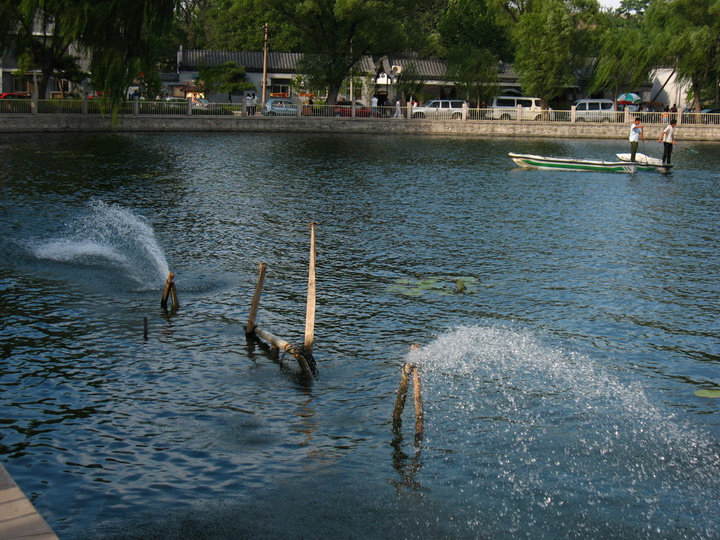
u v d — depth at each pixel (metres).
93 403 8.88
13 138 39.19
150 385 9.43
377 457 7.88
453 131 55.41
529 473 7.66
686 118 54.69
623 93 67.12
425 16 76.06
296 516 6.84
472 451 8.05
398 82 61.16
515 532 6.72
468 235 18.61
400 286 14.01
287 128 52.59
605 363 10.54
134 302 12.61
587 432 8.53
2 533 5.36
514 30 58.78
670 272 15.36
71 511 6.77
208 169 29.80
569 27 56.03
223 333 11.33
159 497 7.04
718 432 8.59
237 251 16.41
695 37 53.16
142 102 48.16
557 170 32.50
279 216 20.47
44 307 12.17
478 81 60.44
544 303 13.16
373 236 18.25
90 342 10.77
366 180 28.14
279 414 8.77
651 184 28.66
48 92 56.59
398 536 6.62
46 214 19.38
